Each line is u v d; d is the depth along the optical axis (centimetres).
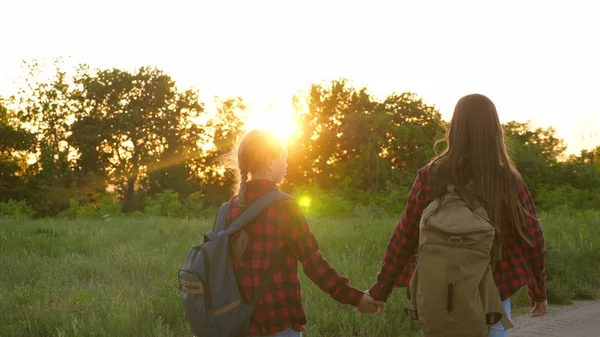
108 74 6962
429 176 272
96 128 6794
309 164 7325
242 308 250
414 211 275
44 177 4656
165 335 543
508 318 263
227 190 7306
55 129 6359
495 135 270
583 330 640
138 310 605
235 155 288
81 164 6862
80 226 1752
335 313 616
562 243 1123
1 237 1233
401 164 6831
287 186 7069
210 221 1817
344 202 3181
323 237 1159
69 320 571
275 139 272
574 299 855
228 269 254
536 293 285
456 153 268
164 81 7169
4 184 4619
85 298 625
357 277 771
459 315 245
